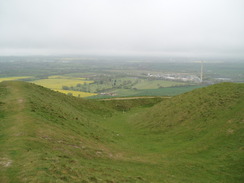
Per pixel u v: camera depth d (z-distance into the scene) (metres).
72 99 74.81
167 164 30.03
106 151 33.06
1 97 47.81
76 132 37.78
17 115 36.47
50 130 32.62
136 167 27.53
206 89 60.53
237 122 38.69
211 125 42.09
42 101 49.97
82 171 20.77
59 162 21.44
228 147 32.72
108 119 67.69
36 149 24.34
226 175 25.98
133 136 48.34
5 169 18.78
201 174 26.66
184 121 48.88
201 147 35.09
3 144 24.80
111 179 20.55
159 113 58.97
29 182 16.72
